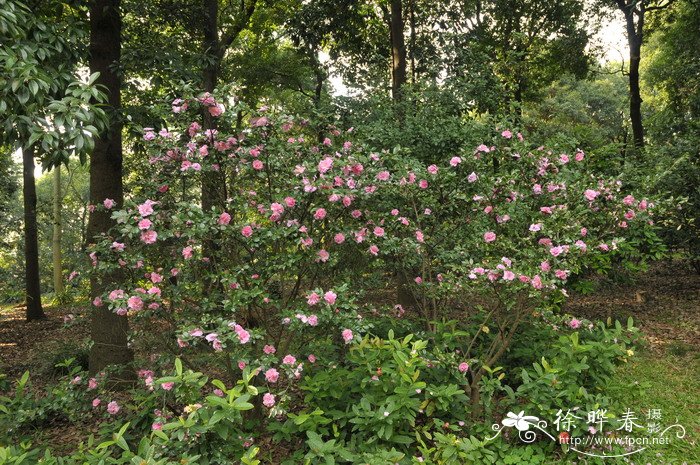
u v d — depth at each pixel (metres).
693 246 7.92
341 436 3.30
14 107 3.11
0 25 3.05
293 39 10.74
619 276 6.97
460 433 3.60
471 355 4.57
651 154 8.44
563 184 4.16
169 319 3.55
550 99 25.62
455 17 11.76
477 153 4.59
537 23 13.31
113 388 3.96
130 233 3.19
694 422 4.00
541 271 3.54
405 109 6.71
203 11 7.13
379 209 4.41
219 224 3.42
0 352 8.71
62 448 3.88
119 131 5.66
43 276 19.52
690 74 13.30
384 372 3.33
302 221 3.75
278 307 3.54
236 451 2.82
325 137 4.09
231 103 3.65
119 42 5.86
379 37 11.88
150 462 2.27
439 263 4.61
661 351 5.88
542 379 3.45
